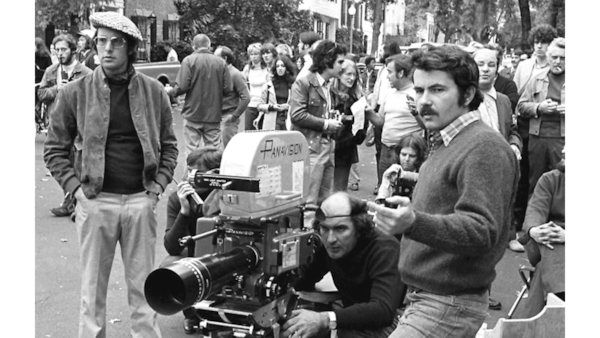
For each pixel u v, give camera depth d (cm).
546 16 2725
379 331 401
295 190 363
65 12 2048
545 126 776
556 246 467
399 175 516
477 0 2958
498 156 303
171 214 543
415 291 326
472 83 312
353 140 773
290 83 1184
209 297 338
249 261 330
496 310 619
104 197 457
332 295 428
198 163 553
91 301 460
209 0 2973
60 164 458
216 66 989
